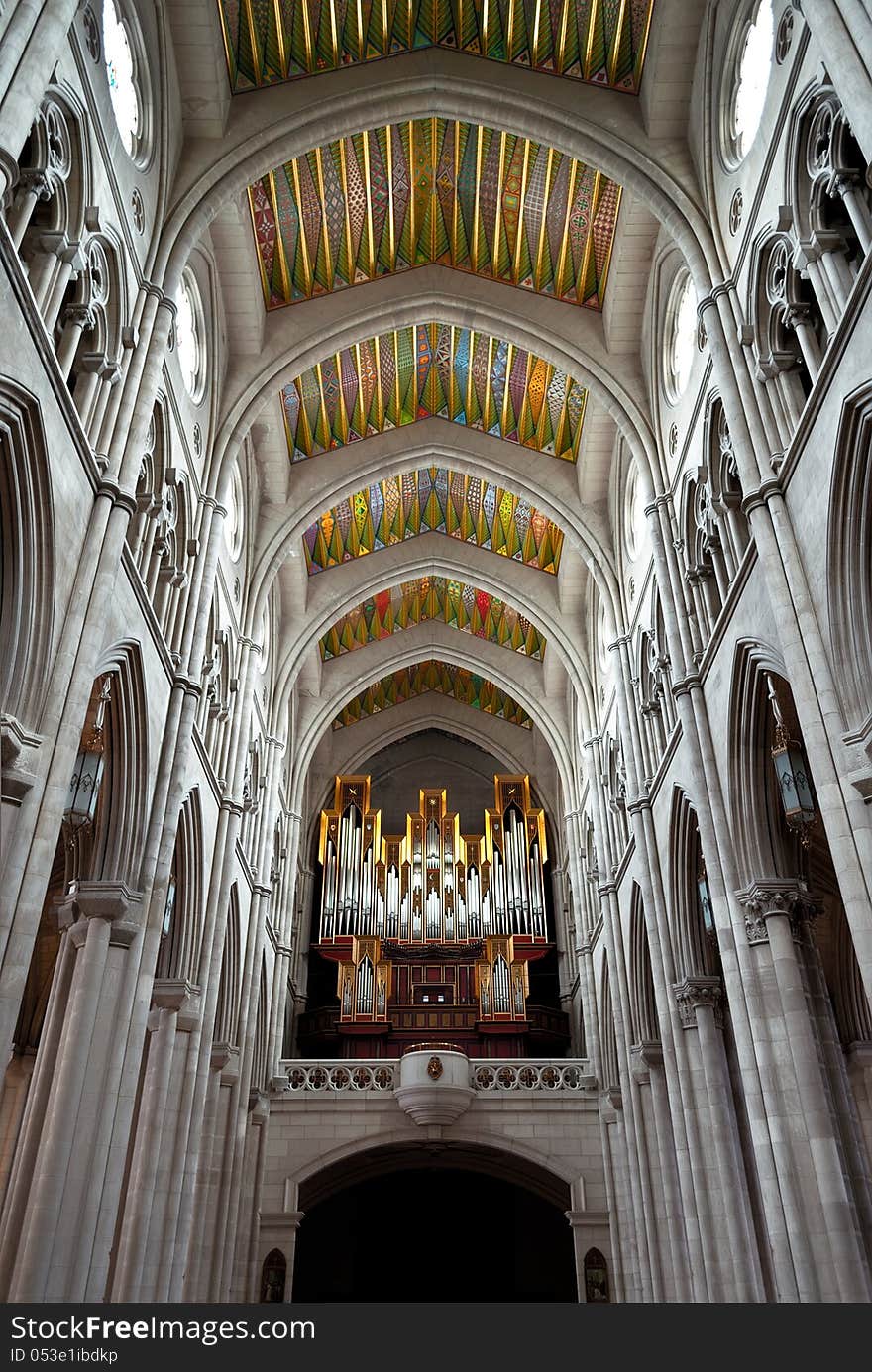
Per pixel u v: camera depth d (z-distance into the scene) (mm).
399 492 27031
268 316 20312
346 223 19859
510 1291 29859
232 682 20812
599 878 23969
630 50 16359
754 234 13414
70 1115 11383
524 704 30766
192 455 17344
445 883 32125
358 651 31266
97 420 12195
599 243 19438
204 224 15570
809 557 11422
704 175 15461
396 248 20797
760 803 13953
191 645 16312
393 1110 24234
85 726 13125
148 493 14234
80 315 11547
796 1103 12367
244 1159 21484
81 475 11234
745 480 12859
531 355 22328
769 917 13133
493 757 36000
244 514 22203
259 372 19703
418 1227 30828
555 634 27219
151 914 13586
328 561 27562
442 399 24672
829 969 20938
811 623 11195
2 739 9211
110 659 12484
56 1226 10812
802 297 12375
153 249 14680
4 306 9016
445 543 28328
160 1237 14586
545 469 23984
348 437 24344
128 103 14047
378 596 30109
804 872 13812
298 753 29922
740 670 13977
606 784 24562
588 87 16797
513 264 20516
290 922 27828
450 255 21047
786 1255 12000
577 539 23531
